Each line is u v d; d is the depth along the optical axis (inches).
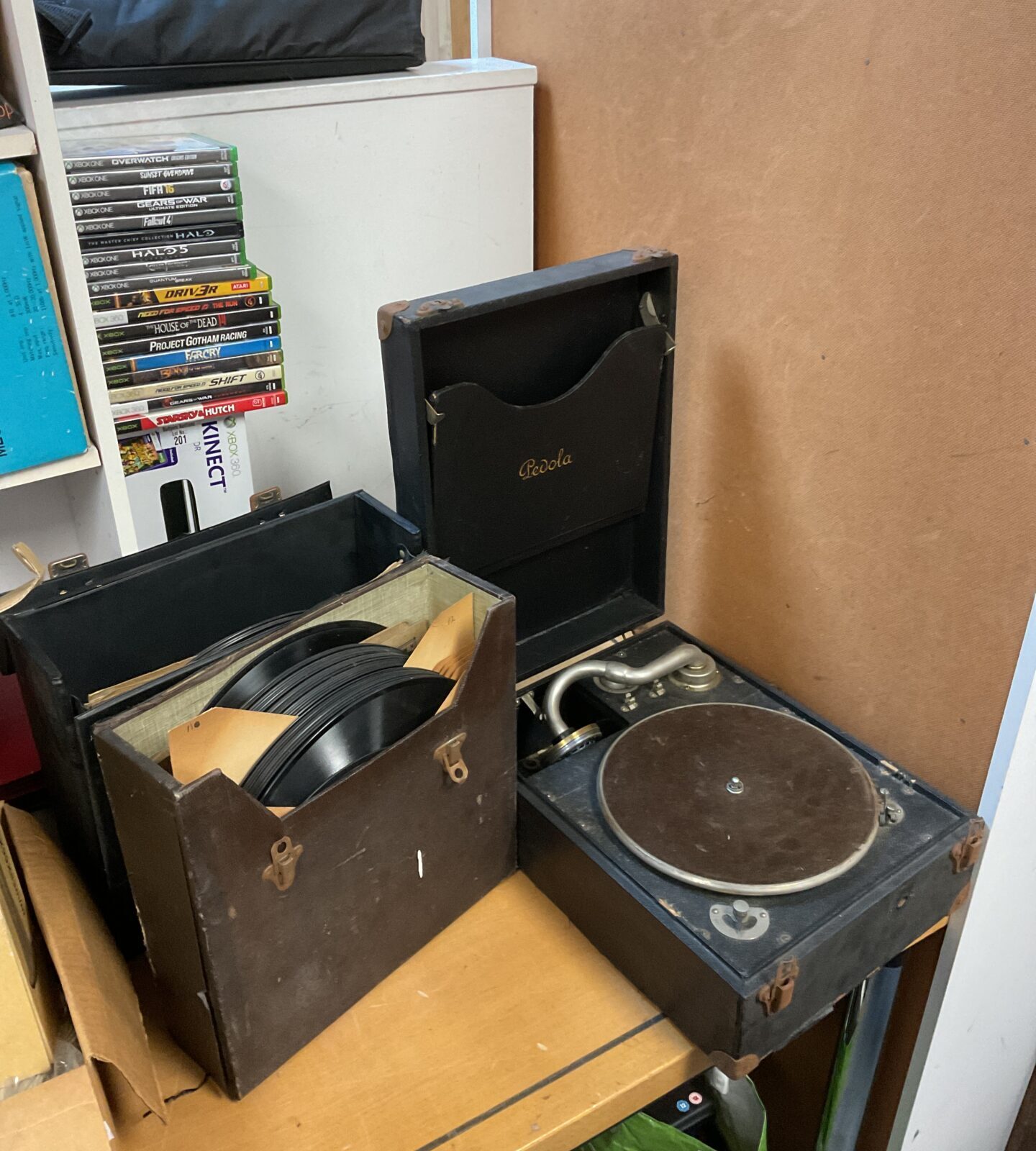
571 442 44.1
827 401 42.1
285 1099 34.0
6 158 34.2
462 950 39.2
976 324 35.7
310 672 34.1
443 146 48.5
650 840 37.3
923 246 36.5
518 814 41.0
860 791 39.6
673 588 54.0
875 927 36.6
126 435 42.0
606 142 48.2
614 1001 37.3
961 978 45.8
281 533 41.3
